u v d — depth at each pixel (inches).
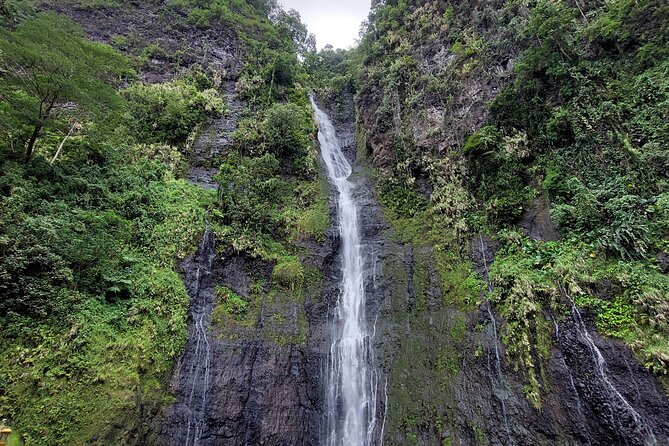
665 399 313.1
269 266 568.7
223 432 407.8
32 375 323.0
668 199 393.7
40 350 338.0
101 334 383.2
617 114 477.7
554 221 470.6
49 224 388.2
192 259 513.3
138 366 388.5
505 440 392.8
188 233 530.6
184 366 425.4
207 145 734.5
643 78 483.2
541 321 414.6
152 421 372.2
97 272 419.8
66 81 465.7
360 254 655.1
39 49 451.8
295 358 495.2
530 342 415.2
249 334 486.9
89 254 408.8
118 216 497.4
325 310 565.9
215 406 417.7
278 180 693.9
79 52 511.2
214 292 506.3
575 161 488.1
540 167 527.8
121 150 617.0
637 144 450.3
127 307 425.7
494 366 436.5
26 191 417.4
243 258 556.7
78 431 319.6
